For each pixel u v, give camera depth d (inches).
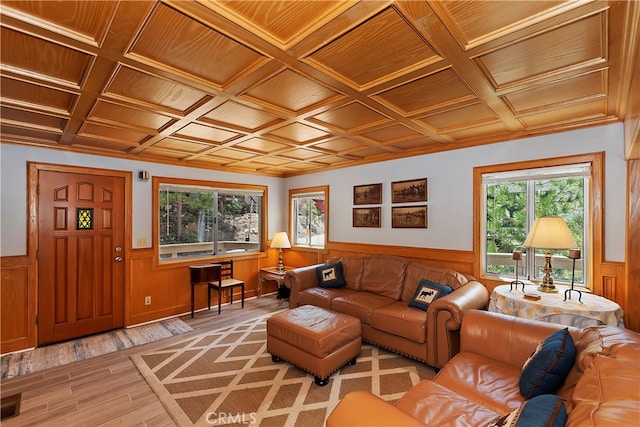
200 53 63.8
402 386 98.6
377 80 76.9
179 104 91.4
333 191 198.7
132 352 125.8
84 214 145.2
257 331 148.9
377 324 121.8
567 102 90.8
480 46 61.8
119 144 137.3
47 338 133.9
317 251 208.2
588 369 45.6
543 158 119.0
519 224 129.3
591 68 69.9
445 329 104.4
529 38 58.9
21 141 126.8
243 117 103.7
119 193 155.7
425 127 116.9
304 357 103.0
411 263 149.5
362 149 153.6
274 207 229.9
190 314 176.2
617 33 56.5
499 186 134.0
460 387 65.9
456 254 142.2
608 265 104.5
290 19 53.4
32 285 130.7
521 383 61.2
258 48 61.9
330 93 84.7
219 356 121.4
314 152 159.2
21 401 91.7
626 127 90.4
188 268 180.9
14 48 60.7
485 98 88.4
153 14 51.3
